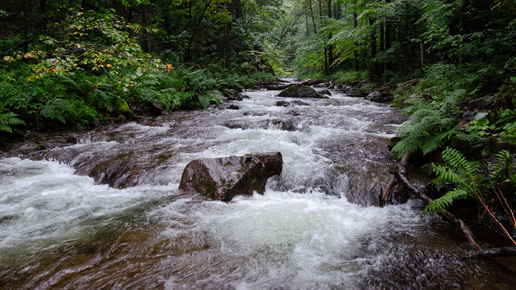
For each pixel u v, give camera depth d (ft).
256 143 18.88
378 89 45.70
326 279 7.14
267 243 8.75
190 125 25.02
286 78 101.55
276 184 13.92
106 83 27.17
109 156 16.88
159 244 8.48
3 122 18.66
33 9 32.55
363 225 10.12
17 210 10.80
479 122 12.73
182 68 42.93
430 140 13.89
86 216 10.36
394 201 12.11
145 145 19.15
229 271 7.35
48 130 22.13
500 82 22.57
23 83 22.45
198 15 52.80
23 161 17.02
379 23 49.16
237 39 66.03
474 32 27.63
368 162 15.90
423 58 42.73
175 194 12.36
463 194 9.62
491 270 7.34
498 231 9.33
